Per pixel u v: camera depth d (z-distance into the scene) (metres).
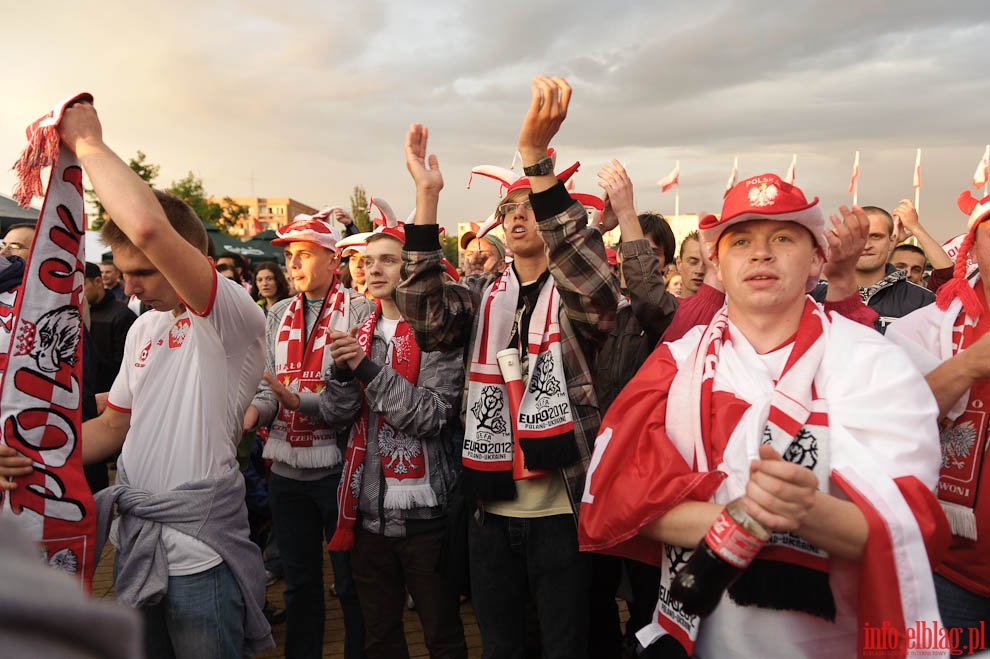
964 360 1.63
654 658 1.62
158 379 1.95
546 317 2.14
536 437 2.02
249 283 8.79
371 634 2.62
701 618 1.42
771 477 1.19
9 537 0.38
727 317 1.69
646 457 1.55
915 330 2.11
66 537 1.72
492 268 5.45
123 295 6.64
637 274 2.39
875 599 1.27
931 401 1.42
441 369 2.64
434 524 2.53
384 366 2.60
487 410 2.16
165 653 1.91
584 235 1.95
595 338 2.08
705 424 1.54
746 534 1.22
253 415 2.89
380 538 2.58
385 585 2.61
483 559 2.15
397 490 2.50
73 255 1.76
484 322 2.25
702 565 1.26
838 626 1.40
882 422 1.38
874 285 3.63
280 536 3.00
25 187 1.70
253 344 2.00
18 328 1.68
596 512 1.58
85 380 3.22
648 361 1.74
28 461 1.68
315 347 3.21
